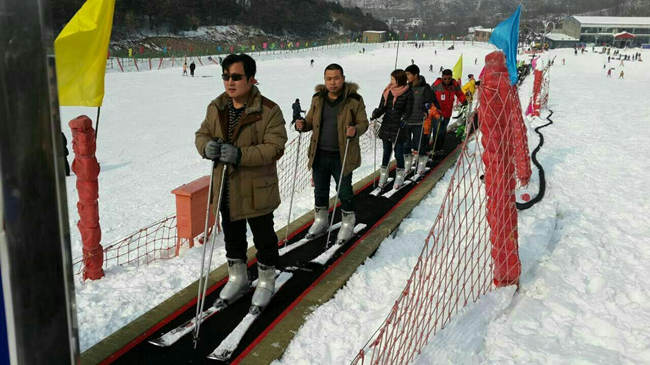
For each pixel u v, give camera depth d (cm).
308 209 584
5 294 54
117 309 345
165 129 1457
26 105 51
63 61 343
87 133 372
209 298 354
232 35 10619
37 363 57
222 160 280
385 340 285
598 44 12212
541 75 1341
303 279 382
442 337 291
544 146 951
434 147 841
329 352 297
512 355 282
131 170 938
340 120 419
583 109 1658
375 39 11838
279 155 300
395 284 390
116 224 603
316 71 4725
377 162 876
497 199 347
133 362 279
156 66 5159
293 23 12544
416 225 525
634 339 295
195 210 460
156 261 440
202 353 288
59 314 58
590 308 336
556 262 409
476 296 348
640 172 741
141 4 8612
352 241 460
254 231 329
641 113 1527
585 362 270
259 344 296
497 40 409
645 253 436
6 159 51
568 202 588
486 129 337
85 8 340
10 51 49
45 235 55
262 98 300
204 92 2645
